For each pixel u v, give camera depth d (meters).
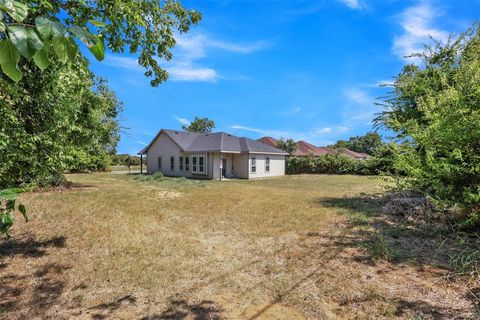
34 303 3.07
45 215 6.96
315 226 5.98
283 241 5.05
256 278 3.59
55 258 4.30
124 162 41.28
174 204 8.80
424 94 7.03
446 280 3.29
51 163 3.52
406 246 4.46
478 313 2.63
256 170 22.39
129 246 4.82
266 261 4.12
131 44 4.33
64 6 2.21
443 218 5.28
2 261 4.18
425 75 7.39
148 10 4.32
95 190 11.89
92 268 3.94
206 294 3.22
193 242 5.07
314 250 4.50
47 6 1.57
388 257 4.01
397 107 7.91
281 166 25.28
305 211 7.54
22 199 8.99
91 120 9.79
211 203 9.01
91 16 2.62
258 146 23.41
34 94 2.80
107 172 26.91
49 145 3.41
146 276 3.68
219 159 21.22
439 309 2.73
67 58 0.89
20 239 5.18
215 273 3.75
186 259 4.25
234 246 4.83
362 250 4.38
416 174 4.85
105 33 3.34
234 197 10.34
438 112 4.71
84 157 11.53
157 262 4.14
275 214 7.26
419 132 4.90
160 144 25.05
